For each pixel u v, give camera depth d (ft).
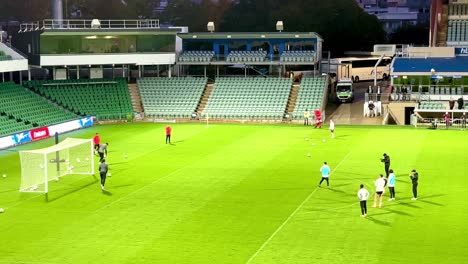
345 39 508.12
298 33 347.15
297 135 264.72
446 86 320.09
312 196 165.68
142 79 341.00
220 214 150.71
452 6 407.44
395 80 334.03
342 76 399.85
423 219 143.64
